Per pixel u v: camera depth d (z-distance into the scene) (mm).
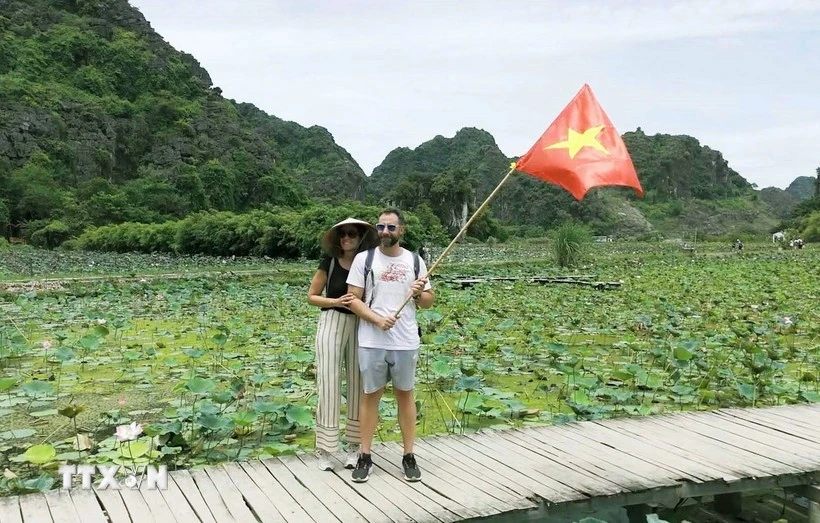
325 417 4051
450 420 5625
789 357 8172
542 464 4148
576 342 9453
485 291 16016
